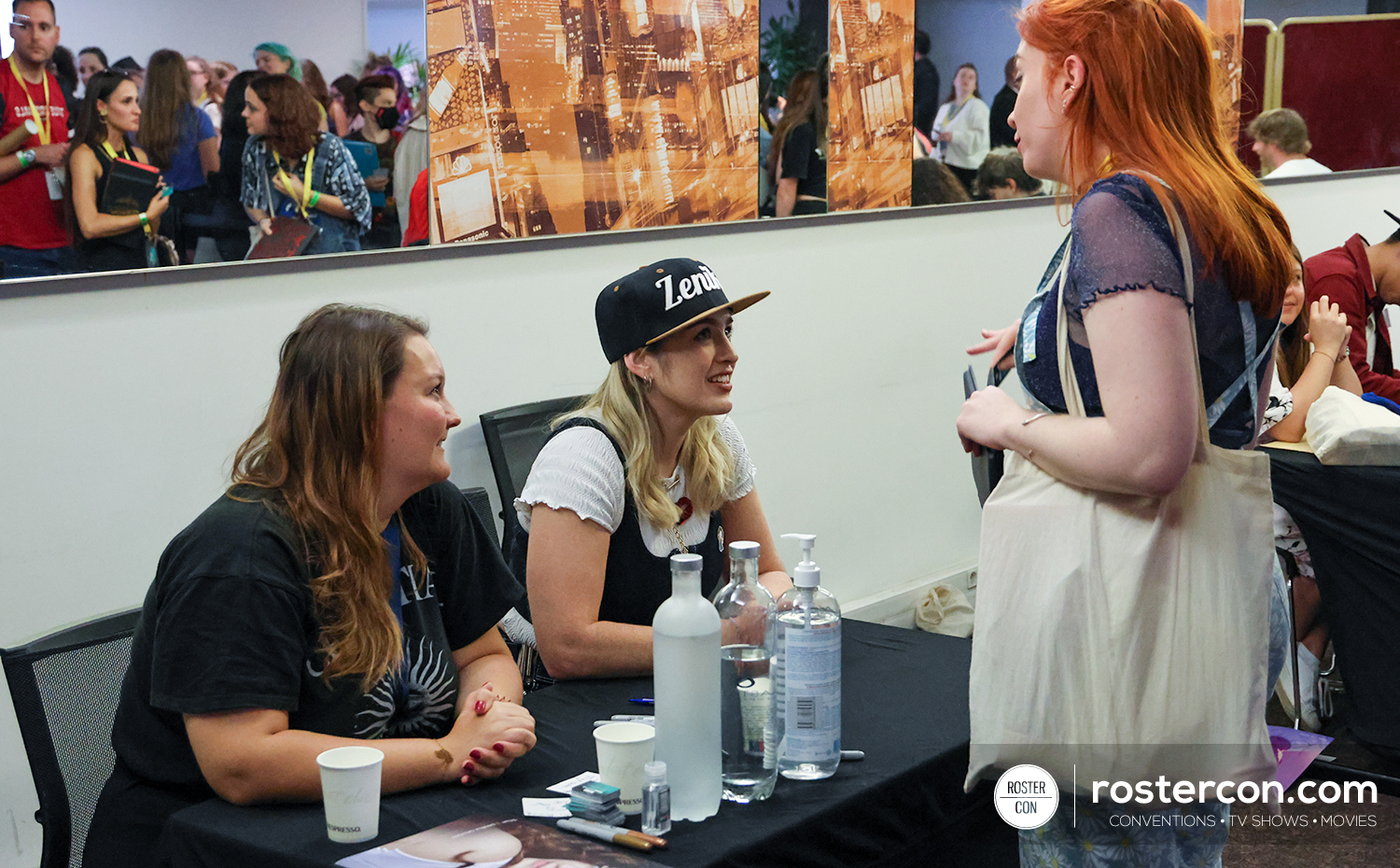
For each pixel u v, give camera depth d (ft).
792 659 4.29
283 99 7.63
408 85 8.21
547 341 9.45
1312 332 10.09
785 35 10.64
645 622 5.92
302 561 4.48
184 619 4.23
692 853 3.69
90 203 6.93
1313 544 9.11
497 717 4.41
